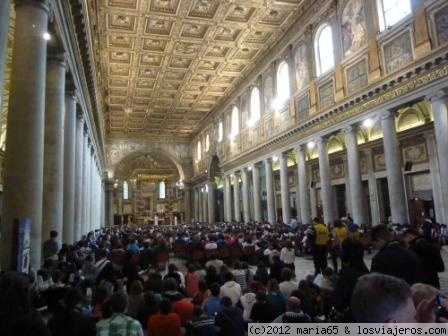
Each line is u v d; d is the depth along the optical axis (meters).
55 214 9.80
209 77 31.61
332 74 19.06
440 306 2.54
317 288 6.32
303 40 22.11
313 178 26.92
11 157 7.29
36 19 7.73
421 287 2.50
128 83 32.41
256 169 29.45
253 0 20.56
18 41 7.59
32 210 7.29
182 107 39.66
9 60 14.00
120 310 3.87
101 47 25.17
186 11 21.59
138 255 11.11
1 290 2.23
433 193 17.47
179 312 5.39
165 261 12.80
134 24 22.73
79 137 15.81
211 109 40.53
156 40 25.06
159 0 20.83
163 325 4.43
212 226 27.86
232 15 22.33
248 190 31.30
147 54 26.84
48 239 9.11
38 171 7.48
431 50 13.00
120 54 26.81
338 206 24.59
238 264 8.42
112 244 14.04
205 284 6.60
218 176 41.91
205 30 23.95
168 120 44.53
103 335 3.68
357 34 17.30
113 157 49.25
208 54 27.19
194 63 28.55
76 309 3.44
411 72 13.76
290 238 15.72
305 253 15.53
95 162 30.77
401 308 1.56
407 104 14.52
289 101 23.50
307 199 22.02
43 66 7.76
